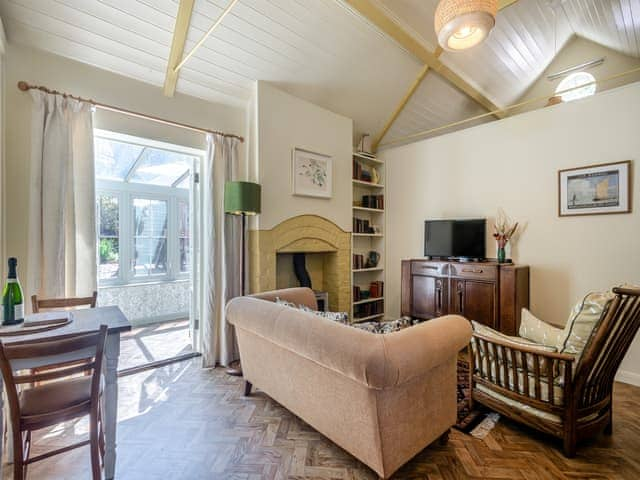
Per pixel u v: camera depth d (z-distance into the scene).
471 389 2.42
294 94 3.79
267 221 3.51
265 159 3.50
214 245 3.37
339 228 4.35
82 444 1.60
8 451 1.94
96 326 1.71
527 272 3.62
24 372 2.27
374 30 3.47
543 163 3.59
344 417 1.75
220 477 1.77
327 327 1.70
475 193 4.16
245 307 2.36
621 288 1.71
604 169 3.17
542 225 3.59
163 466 1.85
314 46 3.39
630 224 3.04
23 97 2.42
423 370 1.59
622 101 3.09
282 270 4.05
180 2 2.56
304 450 1.99
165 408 2.49
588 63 5.09
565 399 1.90
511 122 3.84
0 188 2.29
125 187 4.81
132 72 2.90
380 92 4.32
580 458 1.92
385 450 1.59
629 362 2.95
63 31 2.48
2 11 2.25
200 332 3.55
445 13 2.02
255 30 3.02
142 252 5.01
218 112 3.49
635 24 3.88
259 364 2.43
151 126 3.06
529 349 2.00
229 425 2.26
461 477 1.77
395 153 5.05
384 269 5.18
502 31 4.18
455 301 3.84
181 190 5.42
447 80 4.52
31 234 2.34
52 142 2.43
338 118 4.32
